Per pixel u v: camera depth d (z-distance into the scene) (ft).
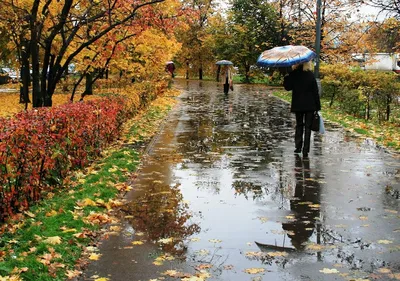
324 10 96.58
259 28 149.48
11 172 18.89
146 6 41.60
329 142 38.37
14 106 78.59
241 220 18.97
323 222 18.63
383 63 102.06
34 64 43.70
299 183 25.00
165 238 16.96
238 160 31.24
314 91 31.73
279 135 42.55
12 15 43.73
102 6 45.70
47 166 22.54
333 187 24.13
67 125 25.61
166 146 36.78
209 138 40.88
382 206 20.74
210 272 13.98
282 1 111.24
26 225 17.98
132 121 50.42
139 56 59.52
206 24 178.09
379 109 51.21
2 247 15.61
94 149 31.04
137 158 31.48
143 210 20.39
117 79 100.53
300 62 31.19
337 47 98.58
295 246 16.10
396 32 64.64
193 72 198.70
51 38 42.39
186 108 69.82
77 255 15.15
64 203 20.48
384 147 35.91
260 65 32.89
